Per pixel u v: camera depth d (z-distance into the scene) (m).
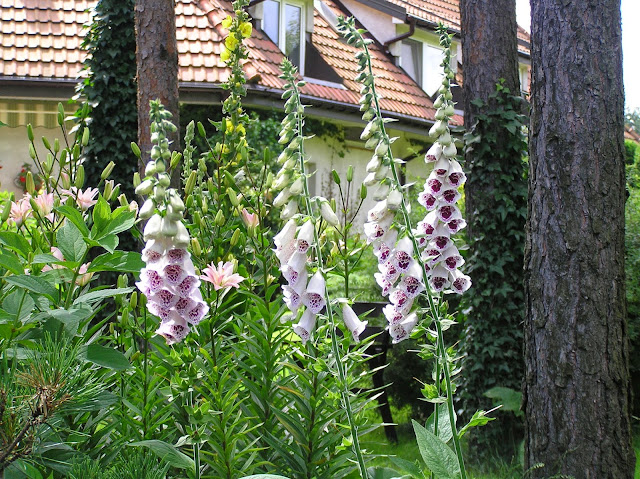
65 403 2.04
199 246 3.44
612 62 4.59
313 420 3.16
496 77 7.40
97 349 2.41
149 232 2.39
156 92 6.93
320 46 15.16
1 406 1.88
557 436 4.53
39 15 12.96
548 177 4.64
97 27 9.57
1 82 11.80
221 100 11.67
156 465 2.42
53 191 3.52
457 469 2.67
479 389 7.05
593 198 4.53
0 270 2.97
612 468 4.44
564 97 4.59
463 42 7.58
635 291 8.05
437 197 2.88
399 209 2.74
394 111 14.70
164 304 2.44
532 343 4.71
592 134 4.54
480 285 7.08
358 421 3.07
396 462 2.98
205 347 3.37
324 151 13.98
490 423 6.81
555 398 4.55
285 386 3.36
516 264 7.11
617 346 4.52
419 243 2.89
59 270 2.84
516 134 7.18
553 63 4.64
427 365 7.68
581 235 4.52
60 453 2.47
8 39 12.42
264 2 14.15
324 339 2.96
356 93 14.52
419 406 7.83
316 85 13.84
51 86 12.00
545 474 4.55
